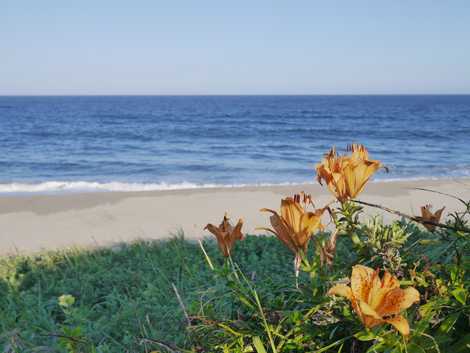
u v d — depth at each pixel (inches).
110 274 173.2
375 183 586.6
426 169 836.0
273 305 54.2
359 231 61.4
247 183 695.7
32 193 614.9
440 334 43.9
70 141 1379.2
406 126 1978.3
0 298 162.1
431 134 1628.9
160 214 432.8
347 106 4207.7
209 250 202.2
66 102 5664.4
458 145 1300.4
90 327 107.7
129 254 216.7
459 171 808.3
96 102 5644.7
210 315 60.2
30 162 958.4
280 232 47.6
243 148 1228.5
